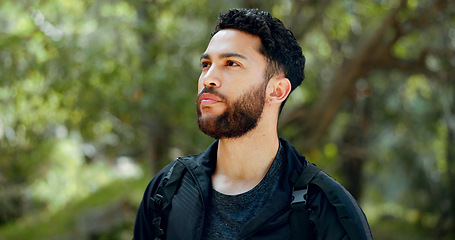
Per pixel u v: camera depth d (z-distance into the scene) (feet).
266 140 4.00
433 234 35.55
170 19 21.16
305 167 3.96
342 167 34.53
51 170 34.50
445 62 25.03
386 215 43.01
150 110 18.26
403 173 40.34
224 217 3.90
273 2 20.79
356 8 24.09
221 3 19.86
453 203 34.55
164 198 4.18
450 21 22.79
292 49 4.10
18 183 32.55
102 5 19.76
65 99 18.12
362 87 29.07
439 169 35.83
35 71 17.66
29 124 18.53
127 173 39.24
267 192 3.93
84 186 36.42
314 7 23.89
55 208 33.63
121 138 22.62
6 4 19.71
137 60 18.97
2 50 17.16
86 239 29.63
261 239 3.68
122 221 30.99
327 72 27.09
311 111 24.58
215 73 3.80
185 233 3.94
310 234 3.71
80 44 18.08
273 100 3.99
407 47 27.40
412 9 21.98
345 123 32.81
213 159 4.26
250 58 3.83
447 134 33.37
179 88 17.99
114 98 17.84
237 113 3.79
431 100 31.55
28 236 29.48
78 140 37.96
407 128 33.27
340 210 3.67
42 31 17.37
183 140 21.49
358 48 23.20
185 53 18.69
